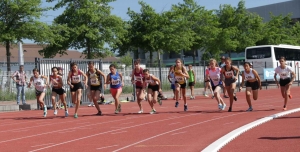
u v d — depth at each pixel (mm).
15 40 31188
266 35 51219
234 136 9773
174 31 38594
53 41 32250
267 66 39594
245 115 14375
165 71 31953
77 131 11852
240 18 48375
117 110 16547
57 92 16203
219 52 45062
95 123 13609
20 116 17172
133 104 22297
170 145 9125
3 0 30641
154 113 16094
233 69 15469
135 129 11883
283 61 15250
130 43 38094
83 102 22359
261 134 10125
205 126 12000
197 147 8797
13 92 26078
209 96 28062
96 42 34250
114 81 16172
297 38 57562
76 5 33781
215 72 15805
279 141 9070
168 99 25656
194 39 41938
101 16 34312
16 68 32031
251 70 15406
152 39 37094
